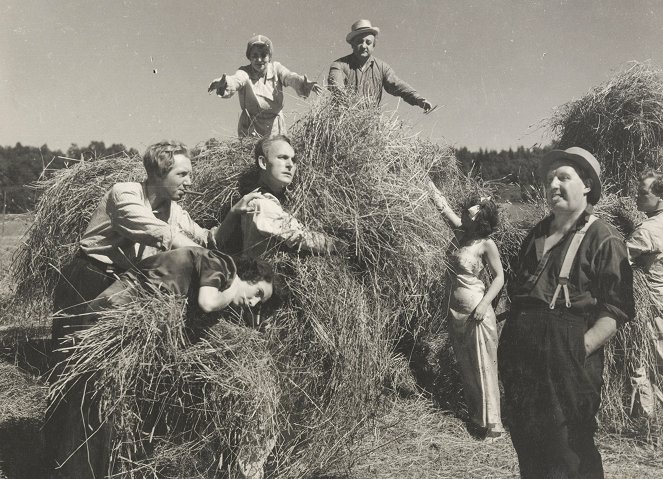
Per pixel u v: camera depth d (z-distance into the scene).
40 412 4.95
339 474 4.04
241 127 5.97
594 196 3.34
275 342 3.66
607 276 3.12
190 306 3.43
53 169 5.79
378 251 4.05
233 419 3.32
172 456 3.34
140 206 3.69
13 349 6.08
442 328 5.93
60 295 3.85
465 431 5.07
